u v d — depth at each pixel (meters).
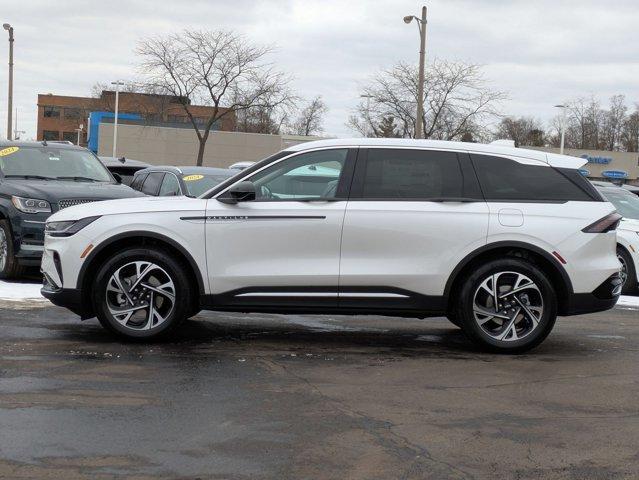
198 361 6.34
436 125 42.31
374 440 4.59
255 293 6.81
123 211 6.85
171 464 4.12
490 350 6.94
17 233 9.92
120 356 6.39
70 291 6.84
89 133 71.19
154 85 47.88
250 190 6.70
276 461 4.21
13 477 3.89
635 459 4.41
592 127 93.62
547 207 6.89
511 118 92.44
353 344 7.26
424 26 29.33
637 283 11.60
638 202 12.74
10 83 40.53
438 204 6.83
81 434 4.52
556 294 6.97
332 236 6.76
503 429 4.87
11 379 5.59
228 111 48.91
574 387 5.91
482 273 6.80
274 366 6.27
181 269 6.82
